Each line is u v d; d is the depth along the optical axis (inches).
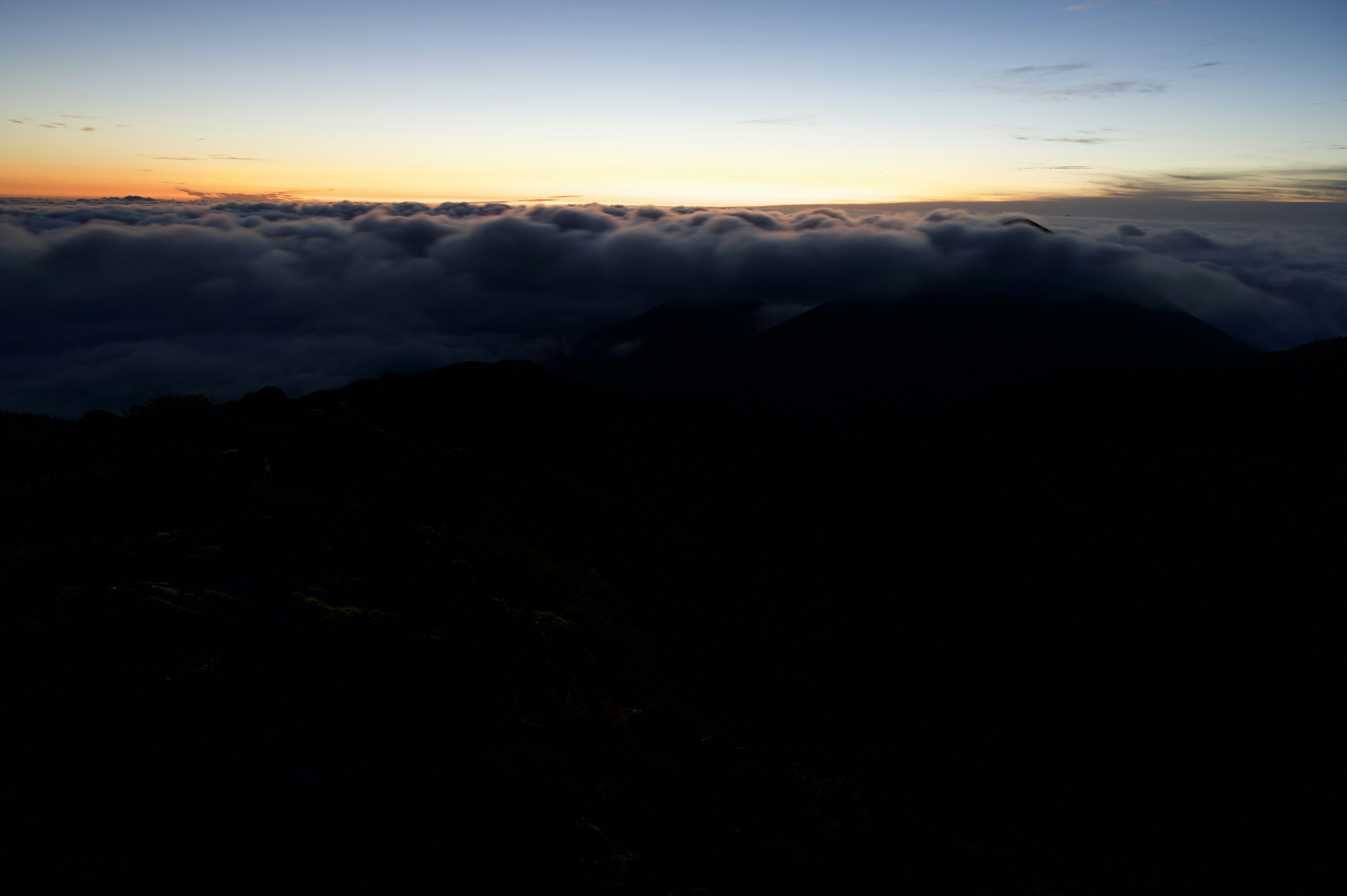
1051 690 1710.1
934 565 2418.8
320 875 448.8
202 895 414.0
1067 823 1218.0
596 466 2316.7
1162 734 1585.9
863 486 3272.6
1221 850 1228.5
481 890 511.2
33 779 429.7
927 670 1688.0
